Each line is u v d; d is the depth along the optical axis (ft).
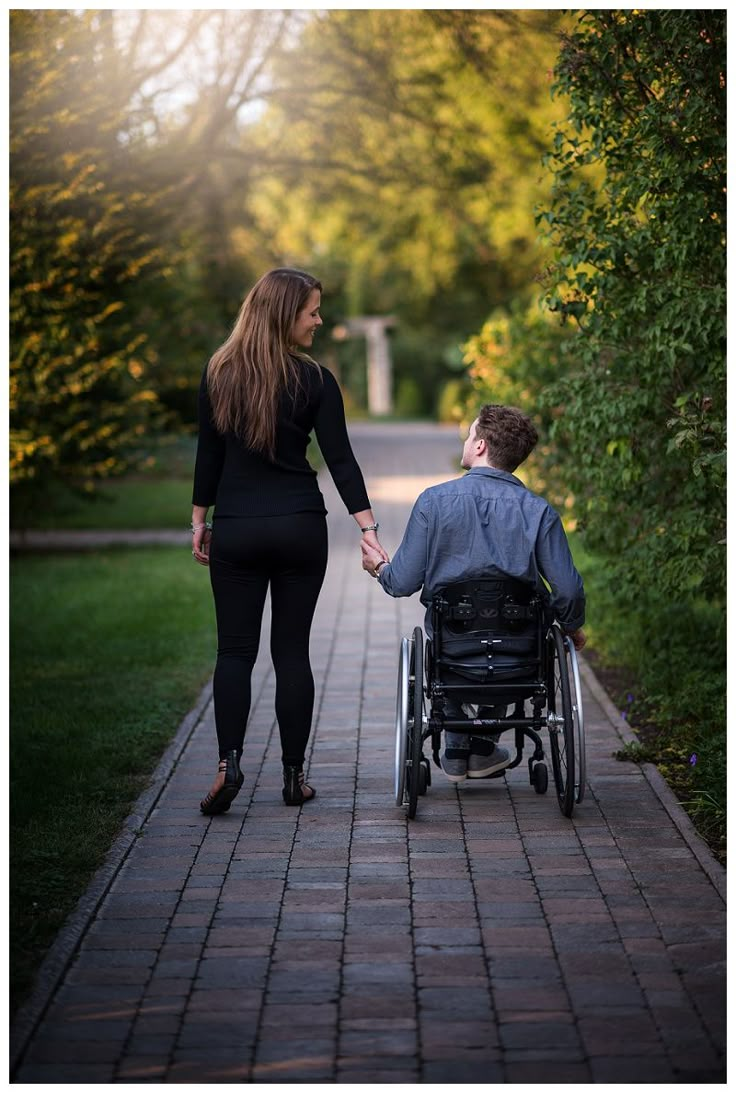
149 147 33.81
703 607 24.59
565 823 14.89
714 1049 9.68
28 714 20.36
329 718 20.01
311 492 15.16
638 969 11.03
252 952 11.46
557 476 27.81
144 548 43.80
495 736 16.25
